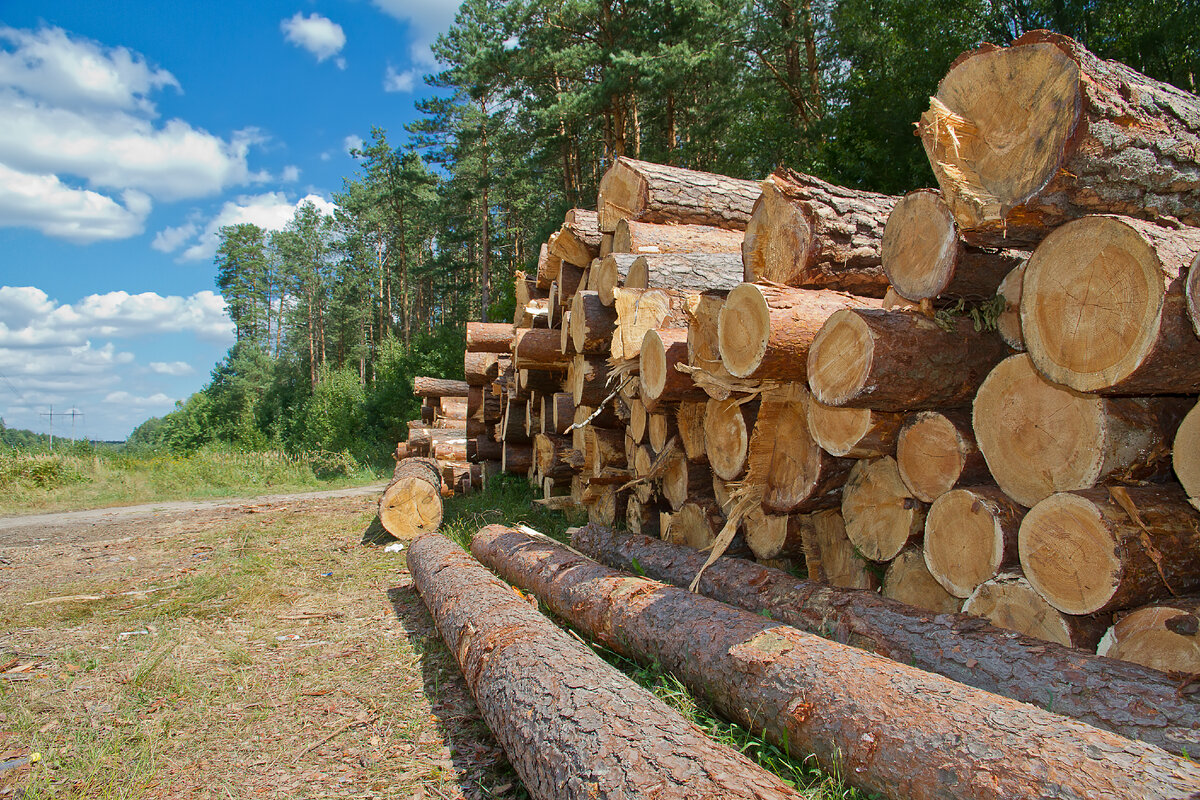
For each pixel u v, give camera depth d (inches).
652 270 195.0
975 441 115.9
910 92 518.6
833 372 120.3
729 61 764.0
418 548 218.8
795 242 155.9
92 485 567.5
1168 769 65.4
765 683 100.5
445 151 1373.0
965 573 112.7
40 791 104.0
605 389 230.7
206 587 220.8
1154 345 82.5
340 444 894.4
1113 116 93.0
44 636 178.7
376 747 115.3
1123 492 94.6
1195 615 86.4
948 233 115.3
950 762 75.1
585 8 799.7
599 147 1042.7
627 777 77.1
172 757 114.3
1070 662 91.0
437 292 1892.2
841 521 146.0
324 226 2743.6
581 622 150.0
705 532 176.6
